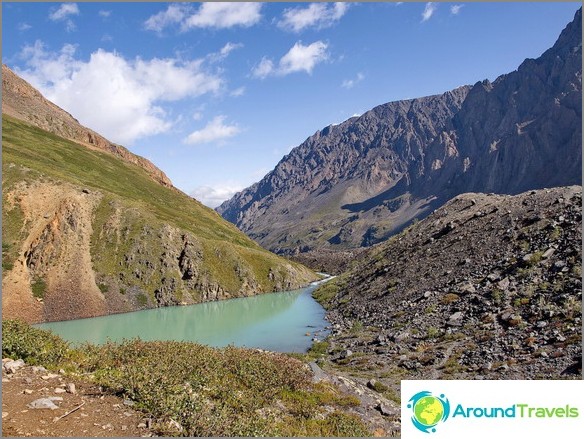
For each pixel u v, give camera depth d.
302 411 18.45
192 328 71.56
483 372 27.86
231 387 18.31
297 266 170.12
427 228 93.19
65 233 101.81
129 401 13.24
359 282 92.69
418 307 50.31
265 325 71.75
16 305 82.06
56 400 12.50
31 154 149.38
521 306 36.38
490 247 56.22
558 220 49.94
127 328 73.25
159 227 118.94
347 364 38.78
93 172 171.88
